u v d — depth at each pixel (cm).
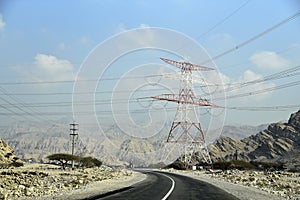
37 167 9675
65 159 9962
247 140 18325
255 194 3294
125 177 6744
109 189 3706
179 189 3609
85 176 6022
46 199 2562
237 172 8806
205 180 5922
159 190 3453
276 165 11562
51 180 5012
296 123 16812
